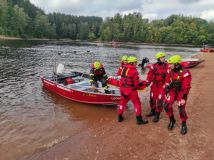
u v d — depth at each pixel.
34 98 11.23
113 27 109.44
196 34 105.94
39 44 60.38
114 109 9.61
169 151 5.72
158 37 107.94
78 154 5.99
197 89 11.50
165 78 7.05
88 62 27.06
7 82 14.52
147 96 11.14
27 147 6.52
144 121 7.38
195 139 6.15
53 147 6.46
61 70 12.47
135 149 5.94
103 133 7.10
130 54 40.00
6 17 87.19
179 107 6.38
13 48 42.66
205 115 7.71
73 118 8.69
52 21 125.62
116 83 9.97
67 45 61.16
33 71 18.92
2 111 9.41
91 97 9.89
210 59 29.41
